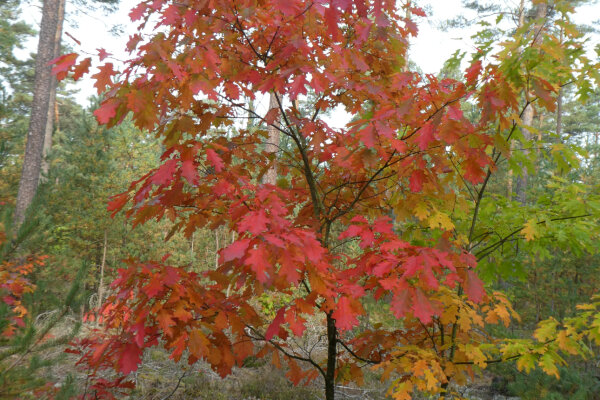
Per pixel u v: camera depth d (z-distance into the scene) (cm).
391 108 215
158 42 165
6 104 349
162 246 1193
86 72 157
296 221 287
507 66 247
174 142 209
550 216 332
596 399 484
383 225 211
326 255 215
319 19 226
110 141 1177
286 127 278
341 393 529
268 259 172
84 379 373
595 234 303
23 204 869
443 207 321
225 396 493
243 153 274
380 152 236
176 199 195
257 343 605
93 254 1124
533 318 826
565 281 803
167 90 192
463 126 199
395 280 193
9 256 255
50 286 260
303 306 193
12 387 213
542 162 1164
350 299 196
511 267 356
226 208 227
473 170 235
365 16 142
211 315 216
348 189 328
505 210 339
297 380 275
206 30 202
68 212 1059
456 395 293
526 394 490
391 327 446
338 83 225
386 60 287
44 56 939
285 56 196
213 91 174
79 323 253
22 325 229
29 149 898
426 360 249
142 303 201
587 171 1435
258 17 190
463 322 265
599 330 240
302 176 342
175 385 504
